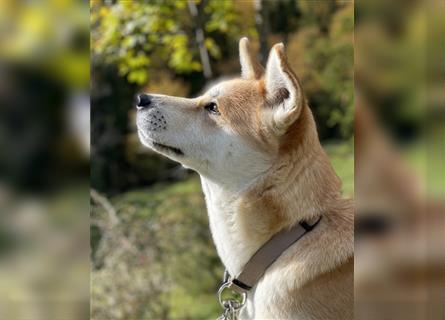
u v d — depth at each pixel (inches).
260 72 40.5
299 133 36.4
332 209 36.1
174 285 73.1
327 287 34.2
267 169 36.5
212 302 71.8
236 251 37.1
